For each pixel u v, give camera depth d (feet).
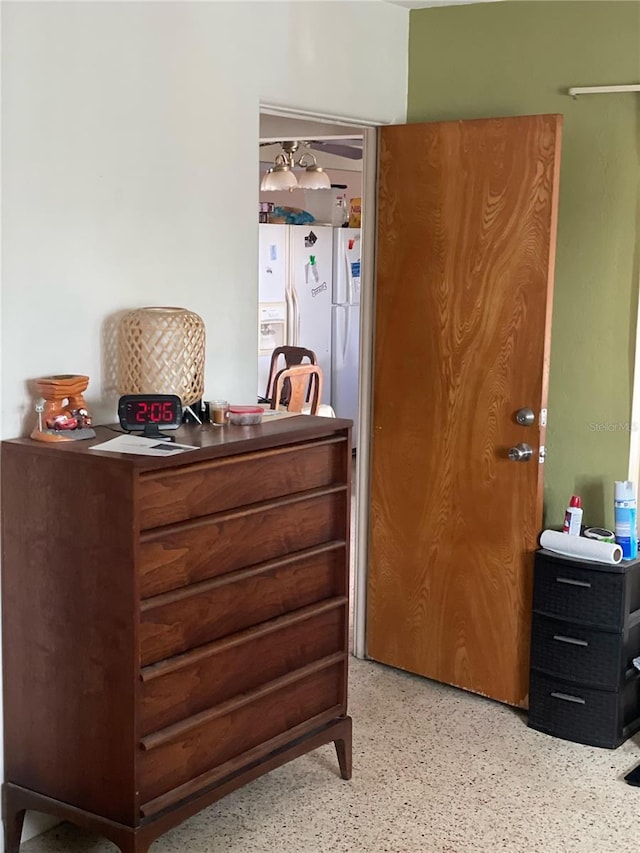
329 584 9.75
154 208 9.50
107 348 9.25
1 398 8.38
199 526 8.20
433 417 12.05
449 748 10.89
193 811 8.41
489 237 11.33
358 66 11.64
